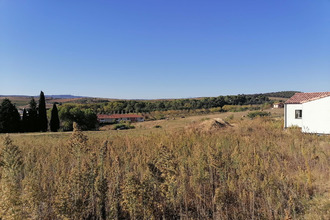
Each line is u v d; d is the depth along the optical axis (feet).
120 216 18.38
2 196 13.88
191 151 33.32
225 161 25.14
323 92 71.87
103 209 18.65
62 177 18.22
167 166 19.67
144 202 16.28
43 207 16.37
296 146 36.63
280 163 28.50
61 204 15.01
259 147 36.81
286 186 20.84
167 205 18.88
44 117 176.65
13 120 159.94
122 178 22.39
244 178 21.12
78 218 15.79
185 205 18.81
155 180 19.17
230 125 78.95
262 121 88.53
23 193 15.51
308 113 63.31
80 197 17.07
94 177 18.76
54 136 85.81
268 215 17.42
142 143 45.52
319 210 17.40
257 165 24.52
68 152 33.78
